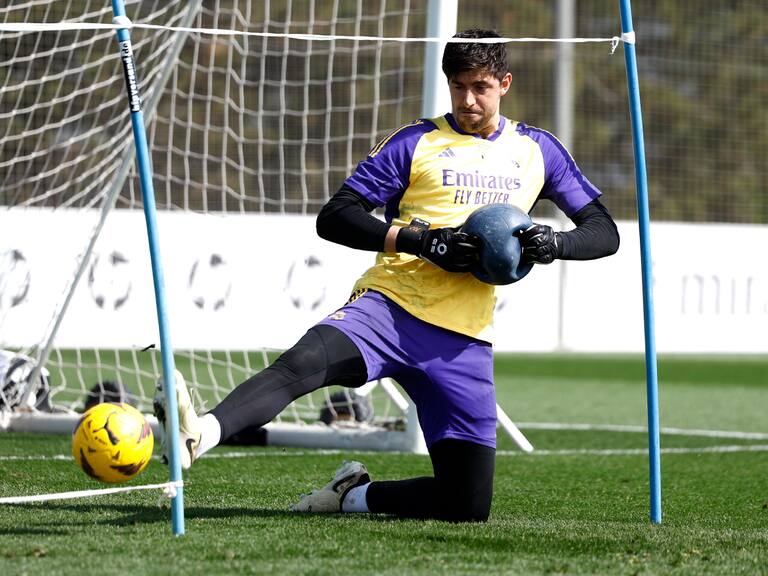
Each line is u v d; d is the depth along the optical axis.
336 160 66.56
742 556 13.21
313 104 68.31
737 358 63.75
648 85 76.25
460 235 13.88
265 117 66.19
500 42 14.55
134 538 13.34
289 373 13.84
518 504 18.22
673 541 14.08
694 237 55.22
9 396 26.69
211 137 63.22
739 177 74.75
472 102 14.45
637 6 77.38
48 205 47.69
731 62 75.88
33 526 14.20
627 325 54.69
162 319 12.81
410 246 14.05
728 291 55.59
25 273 36.72
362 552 12.87
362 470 16.08
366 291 14.85
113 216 38.34
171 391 12.84
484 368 14.89
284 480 20.25
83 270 25.20
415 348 14.60
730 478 22.23
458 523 15.04
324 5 68.88
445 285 14.70
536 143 15.33
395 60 69.81
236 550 12.77
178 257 38.75
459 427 14.86
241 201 34.56
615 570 12.26
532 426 32.50
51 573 11.41
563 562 12.62
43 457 22.42
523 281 53.41
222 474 20.88
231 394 13.59
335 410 27.23
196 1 23.05
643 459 25.17
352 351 14.29
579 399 40.56
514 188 15.01
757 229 56.06
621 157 76.19
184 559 12.19
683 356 65.25
